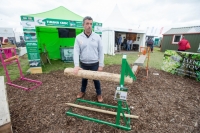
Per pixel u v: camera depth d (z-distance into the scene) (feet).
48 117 7.32
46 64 22.36
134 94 10.73
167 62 18.31
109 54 36.06
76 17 20.77
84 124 6.80
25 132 6.19
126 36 50.78
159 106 8.94
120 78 5.66
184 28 41.91
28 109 8.09
